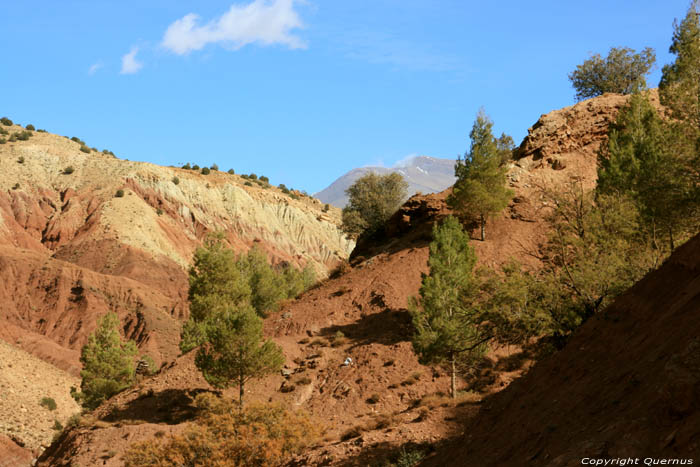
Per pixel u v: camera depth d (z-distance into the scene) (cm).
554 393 1436
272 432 2694
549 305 2439
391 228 6475
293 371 4359
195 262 5997
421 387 3862
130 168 18700
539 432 1306
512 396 1645
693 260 1372
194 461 2583
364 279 5472
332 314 5072
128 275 14412
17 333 11431
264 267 6378
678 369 979
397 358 4244
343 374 4206
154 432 3738
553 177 6025
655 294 1429
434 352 3519
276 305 6006
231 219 18275
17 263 13225
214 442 2627
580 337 1568
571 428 1201
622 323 1459
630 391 1137
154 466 2589
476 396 2930
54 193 17625
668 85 3077
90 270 13662
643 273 2367
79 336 11875
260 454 2538
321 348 4594
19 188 16975
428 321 3731
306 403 4003
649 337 1273
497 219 5691
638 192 2730
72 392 6538
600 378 1300
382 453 2231
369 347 4441
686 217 2489
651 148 2727
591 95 7894
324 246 19162
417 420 2614
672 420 932
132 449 2745
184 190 18400
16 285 12825
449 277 3912
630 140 3688
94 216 16262
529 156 6412
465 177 5584
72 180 18312
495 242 5366
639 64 7738
